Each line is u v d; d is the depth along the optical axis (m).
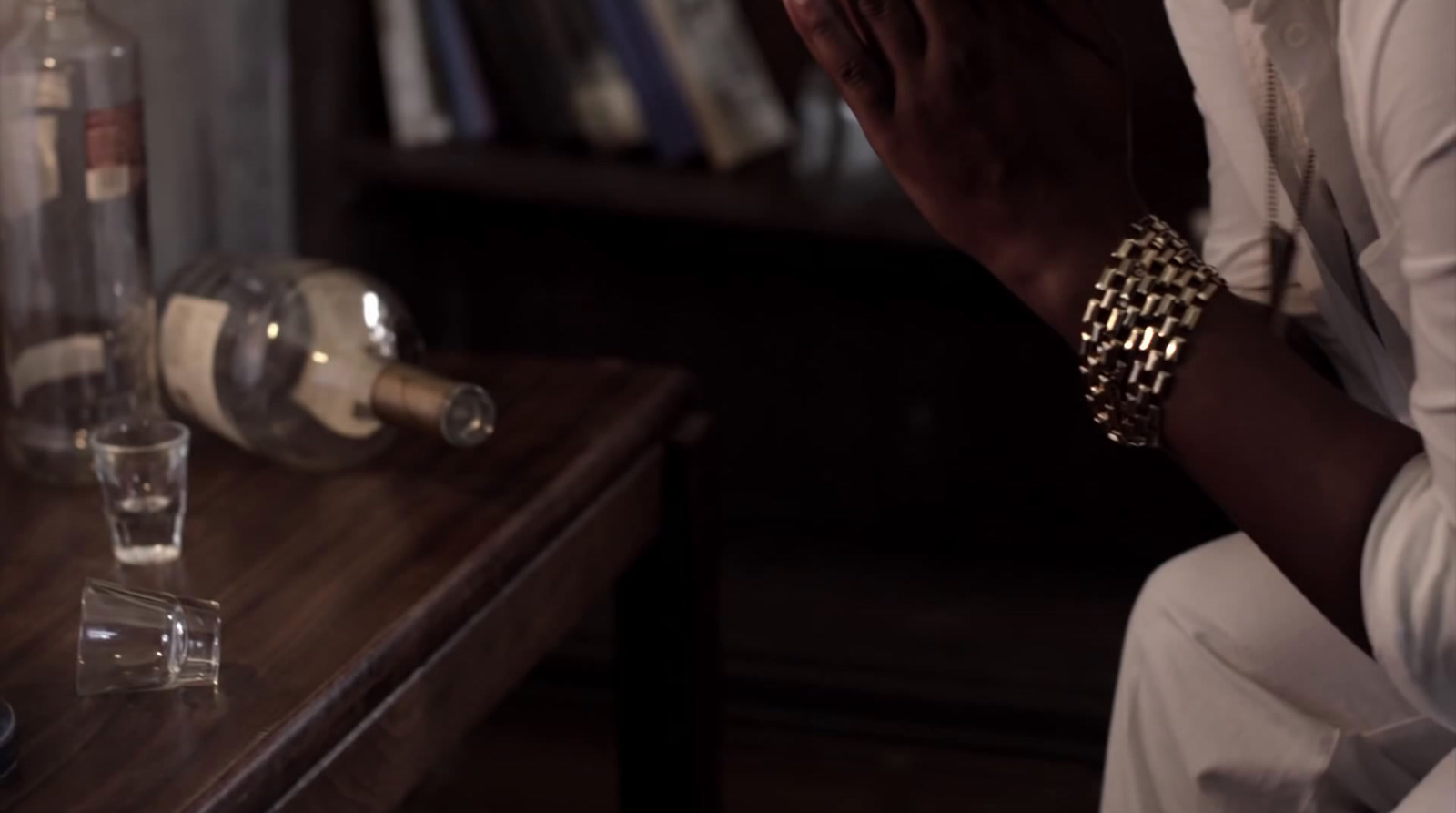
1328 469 1.12
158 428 1.30
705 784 1.52
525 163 2.17
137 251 1.37
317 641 1.20
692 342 2.34
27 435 1.36
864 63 1.15
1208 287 1.15
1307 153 1.23
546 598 1.33
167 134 2.15
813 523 2.36
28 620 1.22
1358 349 1.29
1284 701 1.35
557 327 2.36
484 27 2.21
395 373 1.33
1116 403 1.16
